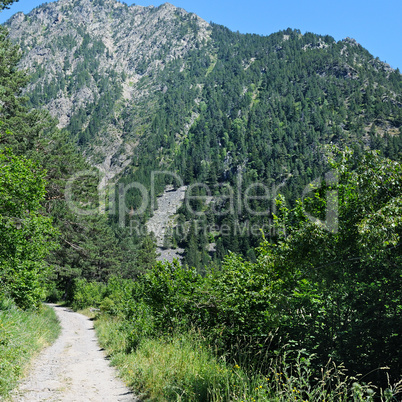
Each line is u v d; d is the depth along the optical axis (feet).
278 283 23.17
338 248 20.38
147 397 18.44
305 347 20.03
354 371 18.25
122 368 25.53
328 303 20.29
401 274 18.28
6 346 22.94
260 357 20.99
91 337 53.67
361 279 19.49
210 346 24.59
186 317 29.73
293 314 21.09
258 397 14.33
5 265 38.91
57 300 180.55
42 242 42.39
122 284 87.71
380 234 18.12
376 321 18.52
